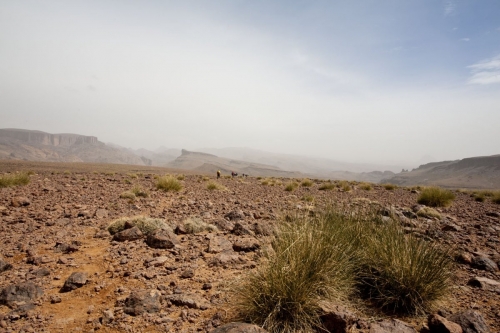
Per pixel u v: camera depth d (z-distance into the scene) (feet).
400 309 12.59
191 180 98.07
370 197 61.11
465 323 10.94
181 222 27.63
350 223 17.13
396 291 12.83
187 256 18.53
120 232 21.97
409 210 36.32
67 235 22.68
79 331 10.78
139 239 21.86
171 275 15.84
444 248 16.85
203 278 15.46
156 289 14.12
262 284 11.73
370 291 13.28
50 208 31.83
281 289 11.15
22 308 12.11
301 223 15.35
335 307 11.32
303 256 12.59
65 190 48.08
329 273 12.55
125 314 11.80
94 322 11.18
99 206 34.50
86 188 52.95
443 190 52.80
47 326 11.06
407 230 20.59
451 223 31.24
